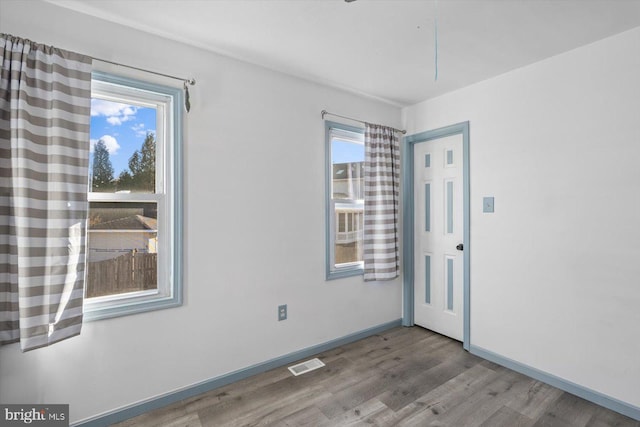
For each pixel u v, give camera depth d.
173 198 2.06
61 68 1.65
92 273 1.89
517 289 2.46
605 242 2.03
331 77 2.66
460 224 2.97
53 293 1.61
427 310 3.29
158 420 1.89
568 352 2.20
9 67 1.55
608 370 2.02
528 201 2.40
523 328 2.43
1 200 1.55
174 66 2.07
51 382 1.70
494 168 2.61
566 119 2.20
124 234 1.98
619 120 1.97
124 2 1.72
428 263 3.27
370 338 3.09
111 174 1.94
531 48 2.17
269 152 2.47
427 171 3.25
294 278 2.61
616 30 1.94
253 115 2.39
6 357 1.61
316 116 2.74
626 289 1.95
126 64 1.91
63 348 1.73
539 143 2.34
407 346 2.91
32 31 1.66
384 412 1.98
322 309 2.79
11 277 1.58
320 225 2.77
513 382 2.32
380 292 3.24
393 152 3.22
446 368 2.51
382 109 3.22
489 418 1.92
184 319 2.10
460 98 2.87
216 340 2.23
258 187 2.41
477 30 1.97
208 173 2.19
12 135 1.53
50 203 1.62
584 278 2.12
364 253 3.04
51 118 1.63
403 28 1.96
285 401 2.08
